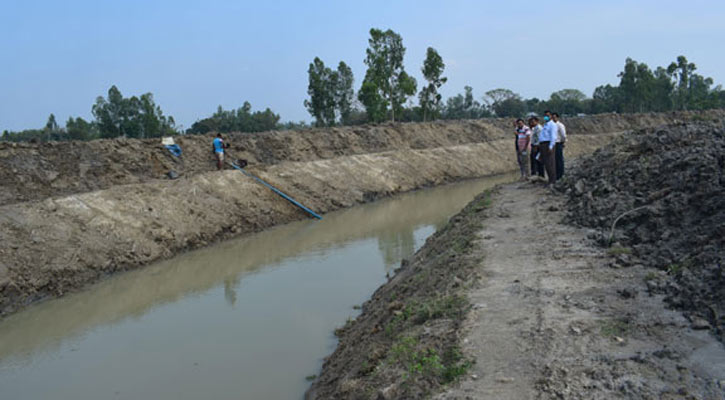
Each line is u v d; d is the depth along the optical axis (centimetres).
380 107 4606
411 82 4728
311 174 2802
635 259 744
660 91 7675
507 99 9950
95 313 1232
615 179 1103
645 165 1066
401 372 540
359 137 3691
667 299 587
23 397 839
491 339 556
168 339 1043
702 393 411
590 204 1044
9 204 1609
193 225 1923
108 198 1811
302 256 1673
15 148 1897
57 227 1562
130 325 1139
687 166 941
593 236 887
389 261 1541
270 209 2305
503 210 1269
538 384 455
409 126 4328
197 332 1070
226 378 855
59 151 2022
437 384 493
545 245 894
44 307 1291
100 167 2072
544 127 1497
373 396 518
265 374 859
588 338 528
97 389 849
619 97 7888
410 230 1992
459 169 3928
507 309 632
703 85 8669
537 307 624
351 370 695
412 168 3538
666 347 489
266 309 1184
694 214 778
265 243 1906
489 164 4309
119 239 1655
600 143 5656
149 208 1864
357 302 1195
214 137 2766
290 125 6488
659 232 793
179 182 2133
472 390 463
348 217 2389
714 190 786
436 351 560
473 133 4925
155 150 2370
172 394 813
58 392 849
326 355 917
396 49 4684
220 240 1967
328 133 3491
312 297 1252
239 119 6056
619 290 637
